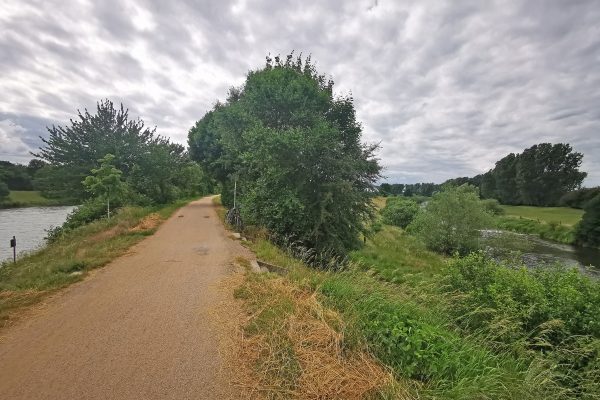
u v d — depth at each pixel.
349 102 18.28
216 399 2.81
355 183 15.87
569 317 5.31
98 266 7.51
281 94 16.45
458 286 7.20
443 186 27.61
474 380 3.13
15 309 4.82
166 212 21.22
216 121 21.30
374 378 3.14
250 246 10.82
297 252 12.86
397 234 31.72
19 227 22.95
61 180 27.19
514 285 6.26
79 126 27.27
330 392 2.92
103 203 18.97
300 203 13.01
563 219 48.22
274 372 3.20
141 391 2.88
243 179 18.88
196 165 39.16
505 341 5.06
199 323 4.35
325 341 3.71
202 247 10.29
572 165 71.56
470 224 23.70
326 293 5.36
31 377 3.06
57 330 4.11
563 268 7.29
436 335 3.84
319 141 13.48
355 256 17.00
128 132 27.09
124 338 3.90
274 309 4.55
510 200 79.06
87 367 3.25
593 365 4.43
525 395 3.28
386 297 5.26
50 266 7.01
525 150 76.00
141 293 5.62
